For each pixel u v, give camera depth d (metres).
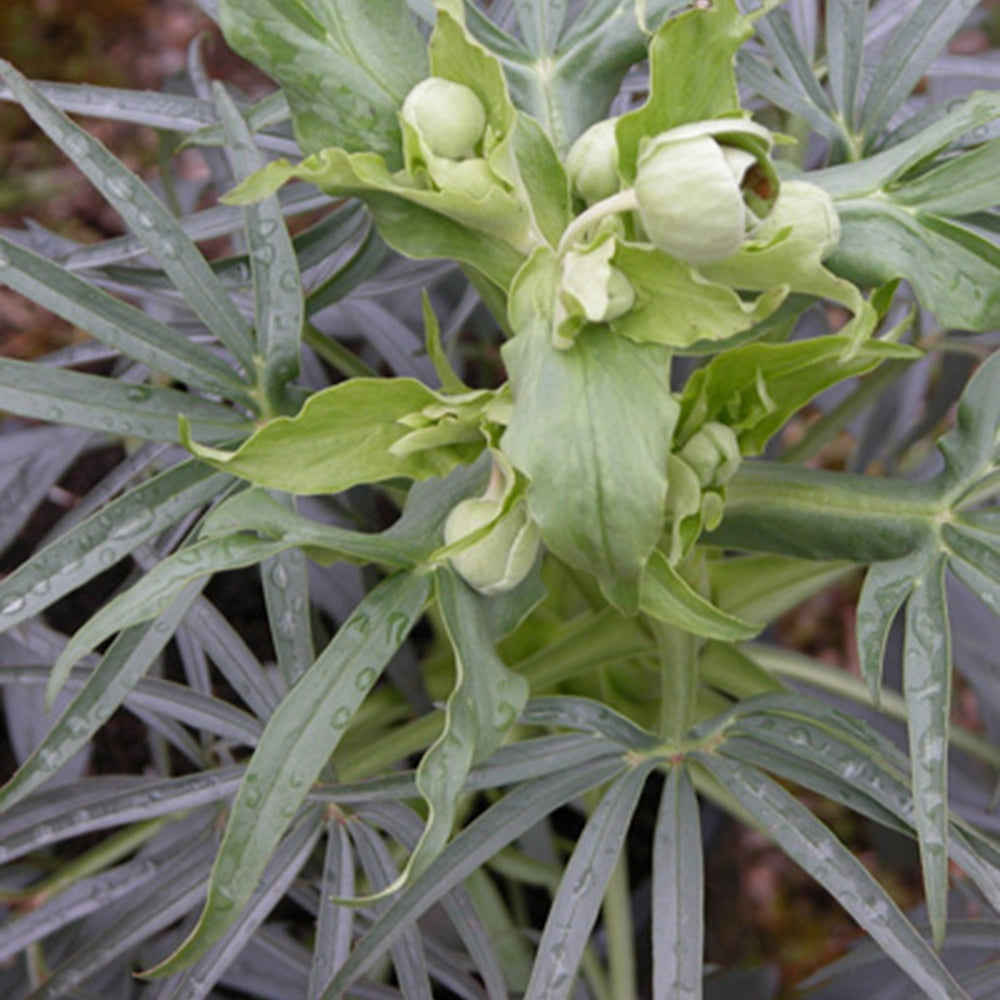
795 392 0.33
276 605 0.38
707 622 0.32
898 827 0.37
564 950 0.36
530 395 0.30
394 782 0.38
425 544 0.34
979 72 0.47
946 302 0.34
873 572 0.36
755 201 0.30
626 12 0.37
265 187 0.32
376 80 0.34
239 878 0.31
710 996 0.57
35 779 0.34
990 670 0.58
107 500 0.47
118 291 0.51
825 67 0.45
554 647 0.45
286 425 0.32
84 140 0.35
